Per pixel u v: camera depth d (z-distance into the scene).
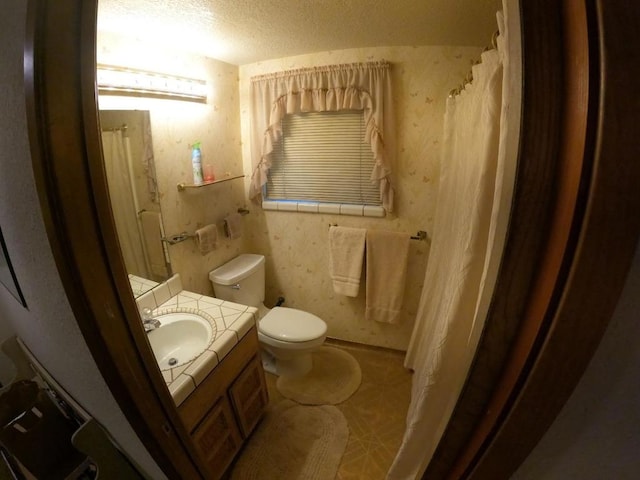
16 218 0.70
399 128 1.79
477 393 0.45
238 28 1.33
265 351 2.23
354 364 2.17
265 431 1.65
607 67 0.24
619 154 0.25
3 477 1.19
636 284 0.28
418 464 1.05
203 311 1.50
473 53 1.58
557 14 0.29
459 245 1.08
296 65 1.84
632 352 0.30
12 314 1.23
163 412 0.84
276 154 2.09
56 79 0.51
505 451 0.42
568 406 0.35
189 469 0.97
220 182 1.93
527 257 0.36
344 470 1.45
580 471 0.39
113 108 1.31
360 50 1.70
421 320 1.85
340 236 2.04
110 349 0.67
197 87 1.63
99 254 0.63
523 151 0.32
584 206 0.28
